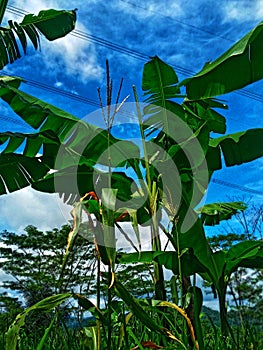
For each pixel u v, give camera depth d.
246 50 3.20
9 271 13.82
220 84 3.31
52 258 14.47
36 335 3.45
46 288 12.95
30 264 14.38
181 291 2.85
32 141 4.48
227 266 3.52
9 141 4.58
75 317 3.23
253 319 11.97
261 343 3.13
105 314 2.19
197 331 2.62
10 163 4.27
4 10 4.79
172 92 4.05
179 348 2.19
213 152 4.05
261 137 4.02
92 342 2.10
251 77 3.24
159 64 3.90
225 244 11.38
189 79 3.42
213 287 3.44
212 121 4.58
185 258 3.40
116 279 2.03
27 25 5.36
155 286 3.24
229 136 4.03
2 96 4.30
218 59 3.41
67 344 2.71
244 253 3.49
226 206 4.71
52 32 5.56
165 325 2.90
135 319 3.18
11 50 5.20
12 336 2.05
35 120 4.28
